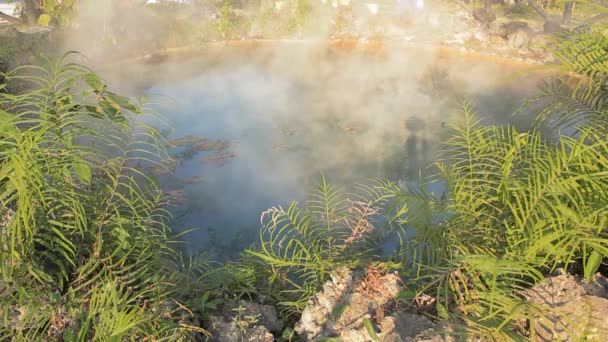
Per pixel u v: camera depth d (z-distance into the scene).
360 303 2.70
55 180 2.49
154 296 2.61
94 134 2.64
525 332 2.26
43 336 2.27
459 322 2.38
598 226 2.42
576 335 2.13
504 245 2.79
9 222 2.45
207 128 6.70
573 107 3.36
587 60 2.87
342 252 3.42
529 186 2.61
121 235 2.66
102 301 2.27
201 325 2.82
